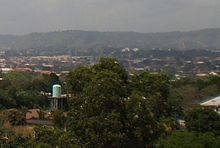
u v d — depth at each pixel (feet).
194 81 507.30
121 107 122.83
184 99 381.19
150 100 143.84
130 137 124.77
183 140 158.61
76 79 134.10
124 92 126.21
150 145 132.46
